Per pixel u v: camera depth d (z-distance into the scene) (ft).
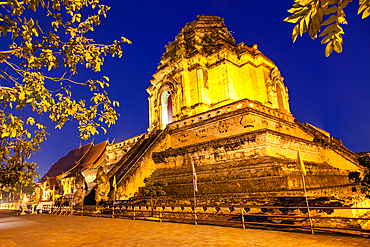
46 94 26.12
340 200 40.14
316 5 13.70
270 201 45.01
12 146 43.04
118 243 34.63
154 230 42.68
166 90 126.93
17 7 21.94
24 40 23.49
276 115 91.66
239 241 31.19
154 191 71.77
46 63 27.02
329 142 105.19
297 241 29.40
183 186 72.28
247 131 77.05
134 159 94.68
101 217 69.46
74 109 30.50
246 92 117.80
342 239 29.37
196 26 128.77
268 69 128.26
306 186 60.75
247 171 65.87
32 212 107.76
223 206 46.37
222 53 115.03
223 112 86.02
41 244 37.55
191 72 117.08
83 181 96.53
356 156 98.63
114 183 73.82
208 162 79.51
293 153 81.66
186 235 36.86
